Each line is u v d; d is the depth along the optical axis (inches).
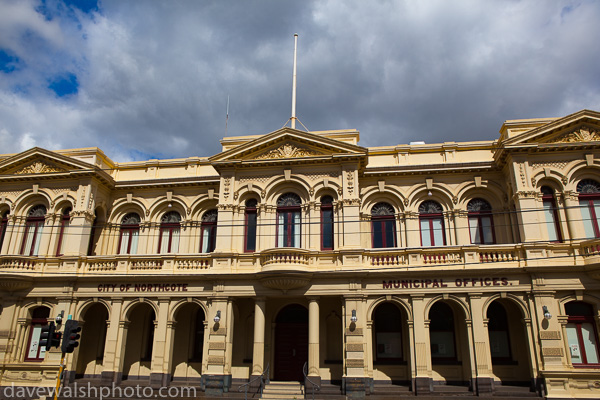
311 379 855.1
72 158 1072.8
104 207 1133.1
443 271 874.8
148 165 1176.2
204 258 971.3
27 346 987.3
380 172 1045.8
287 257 904.9
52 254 1041.5
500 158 976.3
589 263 827.4
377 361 929.5
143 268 988.6
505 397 800.3
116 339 951.6
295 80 1151.6
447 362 916.6
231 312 922.1
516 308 924.0
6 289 995.3
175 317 967.0
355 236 930.7
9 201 1104.8
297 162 998.4
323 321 963.3
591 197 920.9
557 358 805.9
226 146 1090.7
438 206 1046.4
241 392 876.6
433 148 1070.4
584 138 931.3
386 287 892.6
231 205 996.6
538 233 883.4
